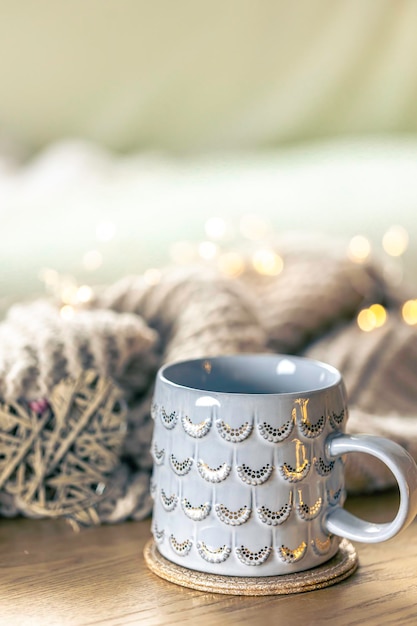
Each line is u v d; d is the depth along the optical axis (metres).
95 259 1.38
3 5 2.49
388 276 0.87
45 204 1.79
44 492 0.67
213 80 2.56
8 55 2.52
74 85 2.54
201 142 2.58
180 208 1.70
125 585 0.62
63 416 0.67
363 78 2.54
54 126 2.55
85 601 0.60
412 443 0.71
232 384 0.66
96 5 2.51
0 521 0.69
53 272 1.29
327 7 2.52
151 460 0.70
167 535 0.62
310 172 2.00
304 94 2.55
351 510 0.70
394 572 0.63
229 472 0.60
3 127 2.54
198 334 0.73
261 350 0.74
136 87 2.56
